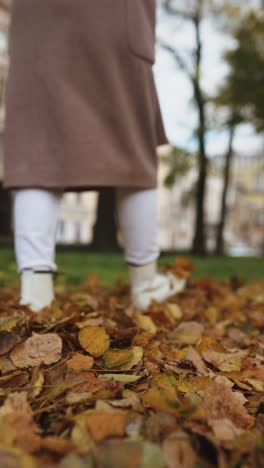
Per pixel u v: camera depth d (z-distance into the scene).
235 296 4.12
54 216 2.31
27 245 2.27
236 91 13.03
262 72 12.88
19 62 2.29
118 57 2.25
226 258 12.60
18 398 1.18
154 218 2.50
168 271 2.86
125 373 1.52
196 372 1.61
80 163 2.19
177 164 17.17
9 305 2.25
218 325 2.67
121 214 2.50
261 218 45.53
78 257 8.62
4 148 2.34
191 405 1.12
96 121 2.23
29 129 2.24
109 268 6.62
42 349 1.54
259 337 2.53
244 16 14.26
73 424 1.10
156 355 1.75
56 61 2.21
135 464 0.89
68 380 1.36
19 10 2.31
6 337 1.57
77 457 0.89
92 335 1.65
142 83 2.29
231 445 1.02
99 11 2.21
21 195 2.28
